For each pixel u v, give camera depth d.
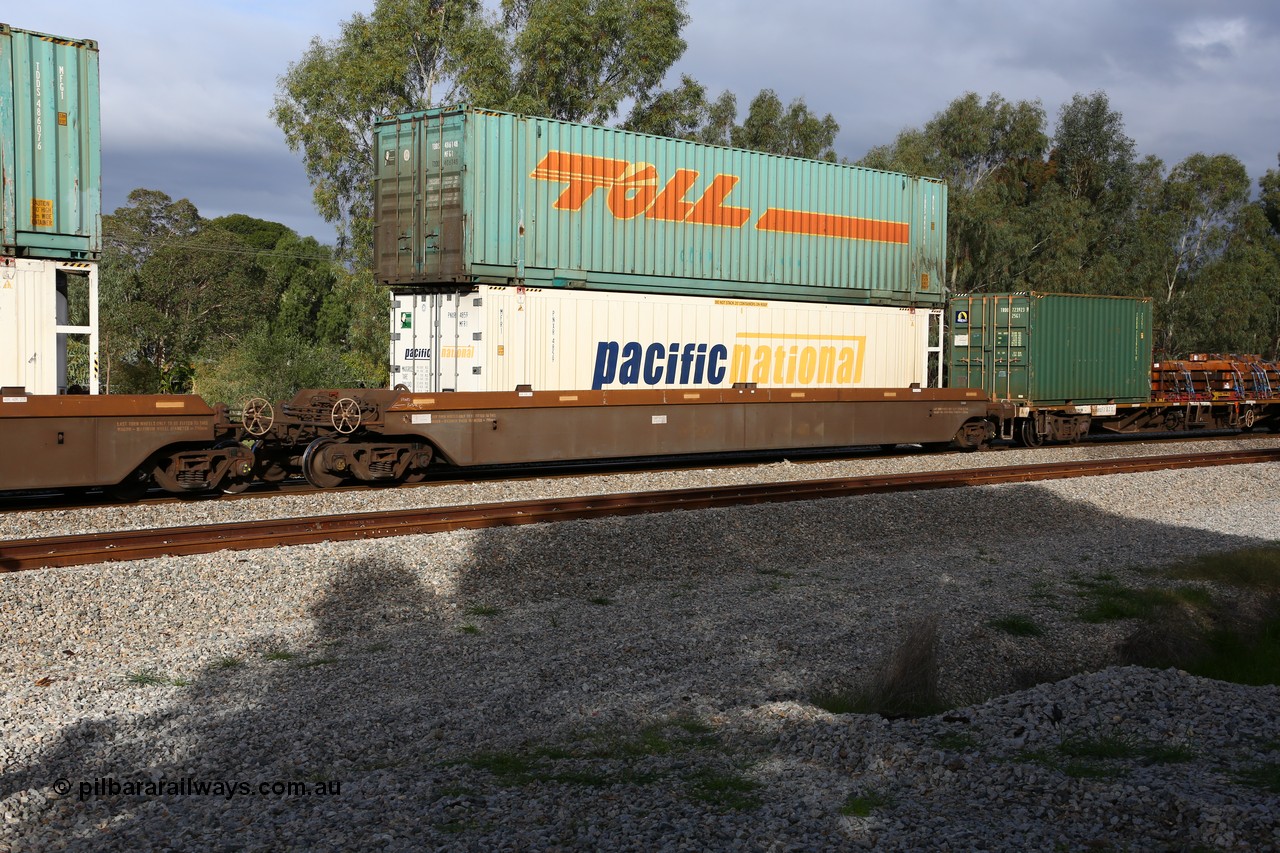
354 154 37.06
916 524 12.59
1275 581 10.45
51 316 12.50
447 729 6.05
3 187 12.00
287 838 4.51
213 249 54.44
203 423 13.41
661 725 6.15
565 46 38.53
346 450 14.76
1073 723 5.87
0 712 6.06
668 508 12.52
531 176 16.00
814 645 8.02
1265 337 62.62
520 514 11.57
